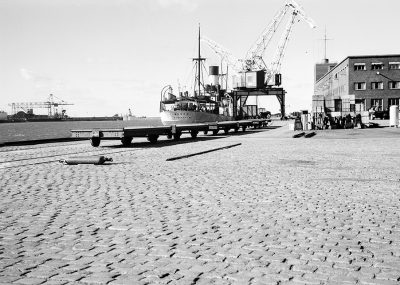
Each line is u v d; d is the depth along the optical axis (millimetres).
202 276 3801
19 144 24828
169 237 5086
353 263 4137
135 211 6543
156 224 5727
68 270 3980
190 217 6129
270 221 5867
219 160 14336
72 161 13352
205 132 38719
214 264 4117
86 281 3693
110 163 13641
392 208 6684
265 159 14562
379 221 5840
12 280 3723
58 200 7465
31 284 3627
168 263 4160
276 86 94812
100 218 6090
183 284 3609
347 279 3713
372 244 4773
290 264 4113
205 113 54625
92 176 10578
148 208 6758
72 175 10805
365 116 44094
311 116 43000
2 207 6871
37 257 4375
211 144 23234
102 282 3666
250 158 14969
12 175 10867
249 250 4566
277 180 9711
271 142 24312
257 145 21953
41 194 8070
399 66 75875
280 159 14516
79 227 5590
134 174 10891
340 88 88875
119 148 21016
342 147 19828
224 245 4758
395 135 29781
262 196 7754
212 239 4996
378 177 10094
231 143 23703
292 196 7746
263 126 61719
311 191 8258
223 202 7219
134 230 5426
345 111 47875
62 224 5754
